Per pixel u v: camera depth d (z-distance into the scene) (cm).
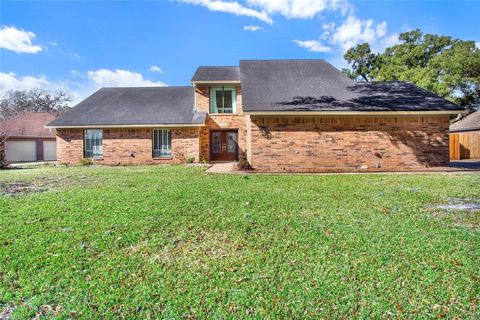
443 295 270
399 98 1351
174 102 2055
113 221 491
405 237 416
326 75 1625
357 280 297
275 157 1272
